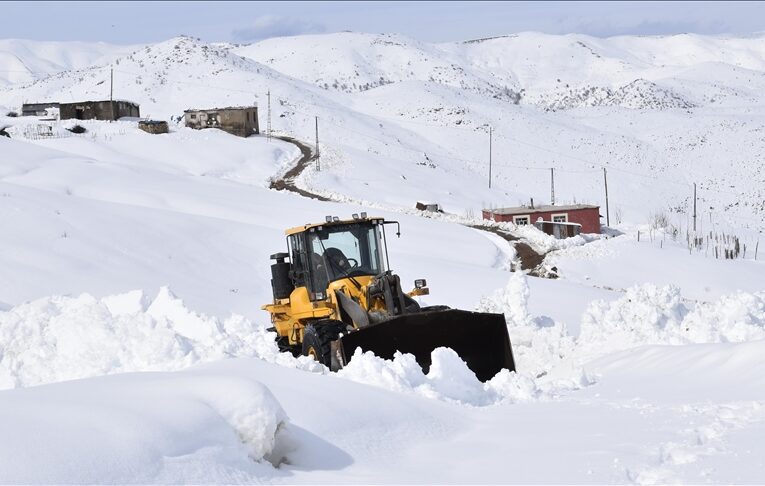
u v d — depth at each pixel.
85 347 9.11
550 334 14.20
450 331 11.83
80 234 27.84
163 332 9.10
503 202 86.06
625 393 9.32
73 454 4.77
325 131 126.06
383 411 7.52
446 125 144.50
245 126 99.62
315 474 5.87
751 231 79.56
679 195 108.94
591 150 132.25
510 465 6.14
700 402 8.03
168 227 30.95
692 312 13.26
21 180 49.59
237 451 5.59
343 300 13.24
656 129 150.50
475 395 9.52
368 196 72.81
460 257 39.88
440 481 5.75
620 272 40.12
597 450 6.31
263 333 10.32
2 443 4.70
